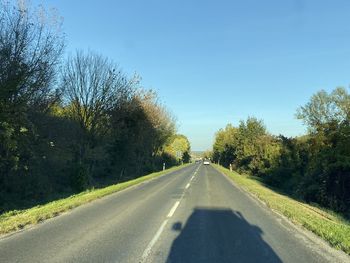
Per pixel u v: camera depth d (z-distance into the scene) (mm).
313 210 19891
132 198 20766
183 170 63812
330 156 27656
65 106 32812
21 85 18469
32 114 22859
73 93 32562
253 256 8734
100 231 11422
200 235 11047
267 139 60844
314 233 11500
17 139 18609
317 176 30109
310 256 8773
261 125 75500
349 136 28078
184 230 11773
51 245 9523
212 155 170250
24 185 21547
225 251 9188
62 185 27266
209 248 9469
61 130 28094
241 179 39344
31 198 21219
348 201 25891
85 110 33000
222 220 13781
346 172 26297
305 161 42688
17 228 11766
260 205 18344
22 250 8984
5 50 18078
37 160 23531
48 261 8039
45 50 21156
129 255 8648
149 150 56906
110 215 14625
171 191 25203
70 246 9438
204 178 40344
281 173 45031
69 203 17547
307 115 63188
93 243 9805
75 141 31281
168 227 12219
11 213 15125
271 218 14375
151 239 10383
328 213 21266
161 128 60406
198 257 8586
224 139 109812
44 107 24703
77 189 27453
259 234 11305
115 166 42906
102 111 33750
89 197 20344
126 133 42719
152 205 17797
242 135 75938
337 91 61750
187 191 25234
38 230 11492
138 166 51969
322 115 61906
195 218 14156
